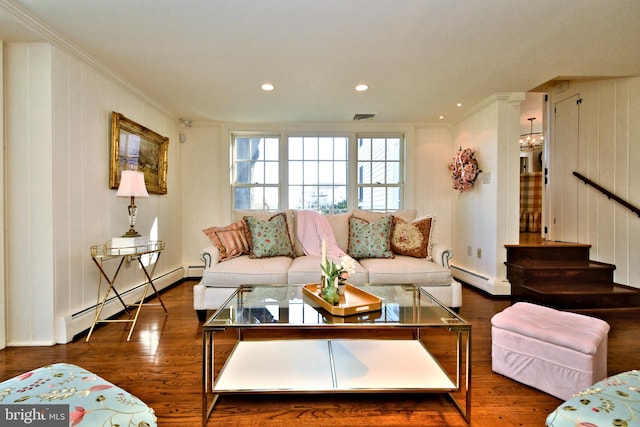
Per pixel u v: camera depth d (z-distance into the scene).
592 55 2.32
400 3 1.70
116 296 2.67
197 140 4.11
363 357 1.76
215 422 1.34
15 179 2.04
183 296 3.31
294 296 1.94
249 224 2.98
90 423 0.89
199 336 2.23
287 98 3.20
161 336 2.23
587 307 2.74
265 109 3.56
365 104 3.40
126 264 2.87
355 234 3.02
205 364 1.35
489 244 3.36
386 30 1.96
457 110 3.63
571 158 3.54
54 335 2.07
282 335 2.26
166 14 1.80
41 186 2.04
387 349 1.87
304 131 4.16
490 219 3.34
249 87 2.91
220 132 4.12
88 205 2.38
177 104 3.39
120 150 2.71
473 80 2.78
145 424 0.95
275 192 4.24
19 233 2.04
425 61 2.39
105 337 2.21
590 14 1.80
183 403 1.46
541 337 1.57
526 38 2.07
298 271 2.53
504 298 3.19
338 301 1.66
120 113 2.73
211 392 1.42
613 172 3.09
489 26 1.92
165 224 3.63
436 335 2.29
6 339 2.04
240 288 2.12
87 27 1.93
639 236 2.89
